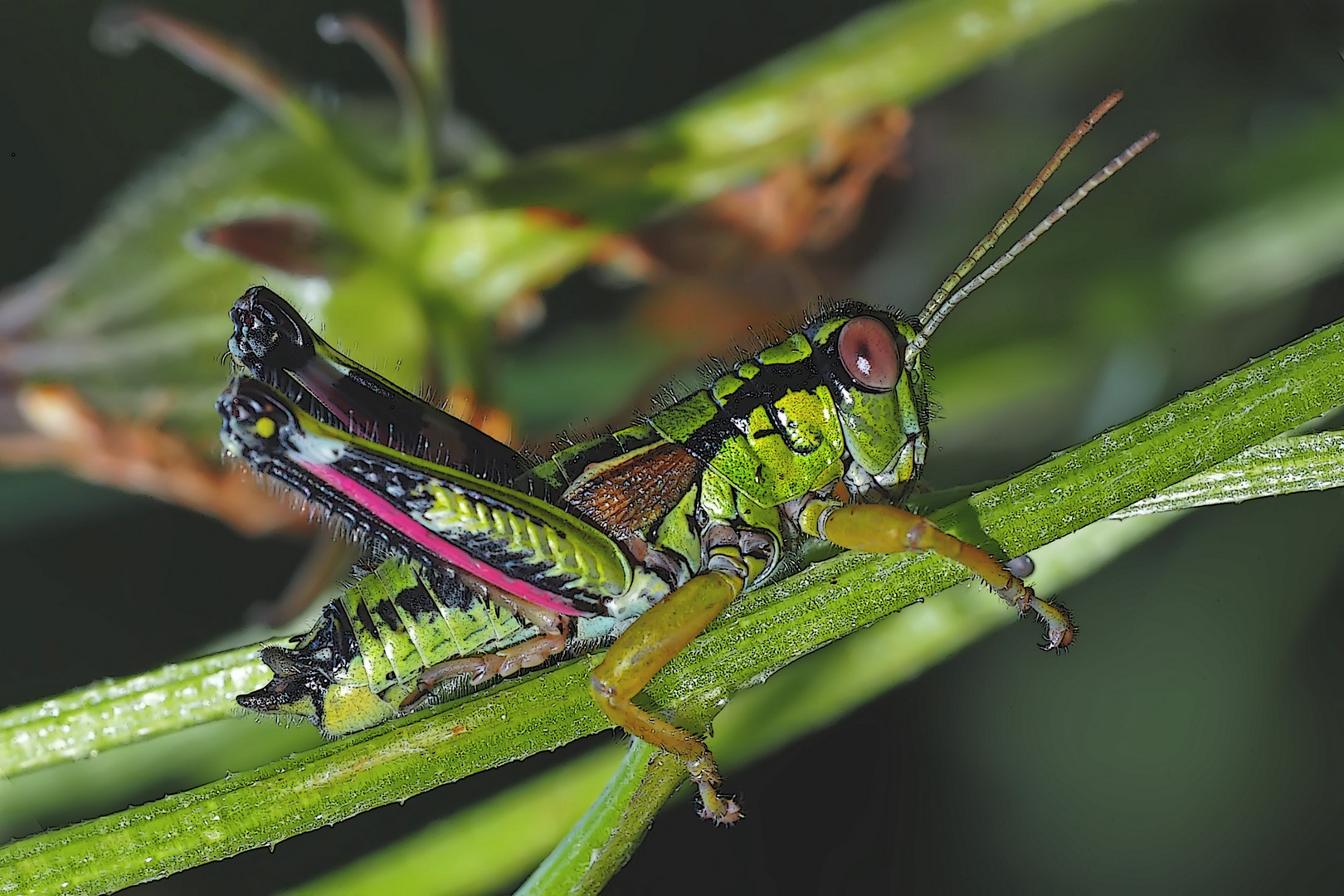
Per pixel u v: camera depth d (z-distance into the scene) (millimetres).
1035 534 125
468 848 139
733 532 131
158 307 142
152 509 158
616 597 130
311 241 141
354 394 131
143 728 126
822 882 154
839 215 149
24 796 142
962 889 154
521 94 174
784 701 141
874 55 144
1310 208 156
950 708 156
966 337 158
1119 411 158
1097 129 161
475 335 144
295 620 144
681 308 152
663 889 153
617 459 131
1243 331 159
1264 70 159
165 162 142
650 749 124
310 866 152
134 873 122
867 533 125
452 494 128
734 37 172
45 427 142
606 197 143
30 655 157
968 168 161
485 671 128
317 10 171
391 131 143
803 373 132
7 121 164
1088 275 158
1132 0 156
